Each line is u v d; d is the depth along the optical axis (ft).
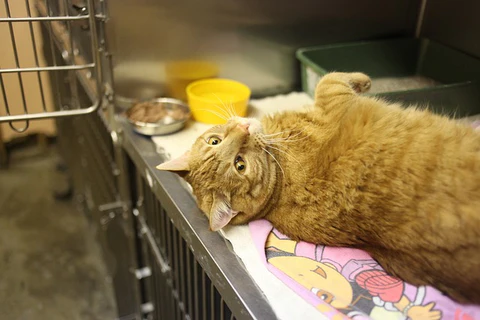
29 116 3.56
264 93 4.91
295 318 2.38
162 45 4.19
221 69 4.56
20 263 6.50
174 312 4.40
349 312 2.37
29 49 5.13
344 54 4.84
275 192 3.09
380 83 4.91
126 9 3.90
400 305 2.43
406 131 2.88
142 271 5.06
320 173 2.94
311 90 4.64
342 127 3.08
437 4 4.96
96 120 4.98
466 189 2.51
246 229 3.07
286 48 4.76
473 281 2.43
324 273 2.66
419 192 2.58
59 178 8.10
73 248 6.79
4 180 8.04
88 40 4.10
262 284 2.59
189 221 3.07
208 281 3.34
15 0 4.34
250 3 4.36
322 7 4.70
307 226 2.92
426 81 4.98
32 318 5.73
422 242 2.54
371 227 2.71
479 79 4.48
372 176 2.73
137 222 4.73
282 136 3.25
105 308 5.91
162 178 3.47
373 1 4.90
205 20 4.25
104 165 5.18
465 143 2.72
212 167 3.02
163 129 3.92
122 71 4.15
